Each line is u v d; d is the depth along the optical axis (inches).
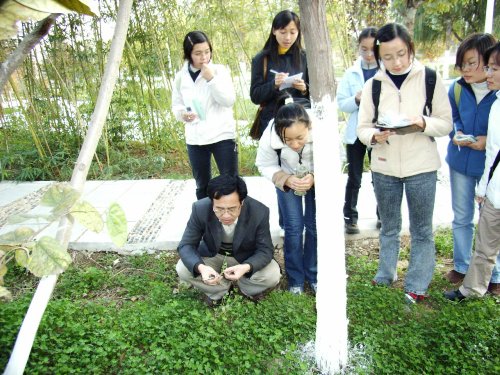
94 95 259.3
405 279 125.6
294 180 116.3
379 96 112.8
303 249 133.0
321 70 83.3
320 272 93.0
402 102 111.0
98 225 55.2
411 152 111.7
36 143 243.8
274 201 197.5
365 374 95.4
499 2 459.5
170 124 261.1
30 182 238.4
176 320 111.3
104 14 242.4
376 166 118.0
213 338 104.7
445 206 185.3
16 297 130.4
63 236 58.8
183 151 264.5
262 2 231.3
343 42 239.5
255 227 120.1
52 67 247.6
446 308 114.6
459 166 124.6
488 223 111.7
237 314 113.5
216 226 120.4
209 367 96.5
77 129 264.1
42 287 61.6
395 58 104.4
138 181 234.5
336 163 87.7
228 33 235.5
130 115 311.0
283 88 130.8
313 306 119.5
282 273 144.6
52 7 47.4
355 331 108.0
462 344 103.5
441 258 151.6
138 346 105.8
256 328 108.4
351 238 163.9
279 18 129.3
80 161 60.1
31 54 244.5
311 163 118.0
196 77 149.3
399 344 102.4
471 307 115.3
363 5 232.4
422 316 114.3
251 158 250.1
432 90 108.7
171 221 180.1
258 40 252.8
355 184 157.4
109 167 240.1
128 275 144.2
